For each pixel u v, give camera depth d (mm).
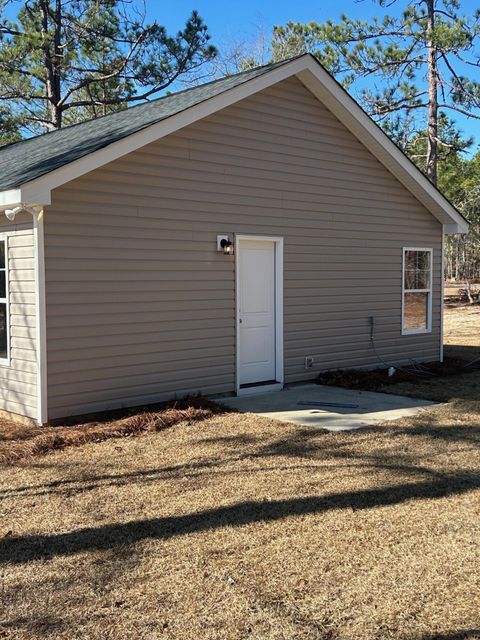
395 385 9578
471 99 19094
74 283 6941
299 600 3234
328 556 3721
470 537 3979
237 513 4387
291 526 4160
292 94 9219
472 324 20375
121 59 19109
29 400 6945
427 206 11633
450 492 4785
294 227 9383
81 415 7070
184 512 4414
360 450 5949
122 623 3039
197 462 5574
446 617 3062
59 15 18859
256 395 8781
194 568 3588
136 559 3707
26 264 6867
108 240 7215
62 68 18875
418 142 25234
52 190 6711
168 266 7809
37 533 4105
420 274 11883
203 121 8086
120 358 7395
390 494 4750
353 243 10359
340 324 10250
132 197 7406
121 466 5469
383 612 3111
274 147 9008
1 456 5730
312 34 20422
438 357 12297
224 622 3041
